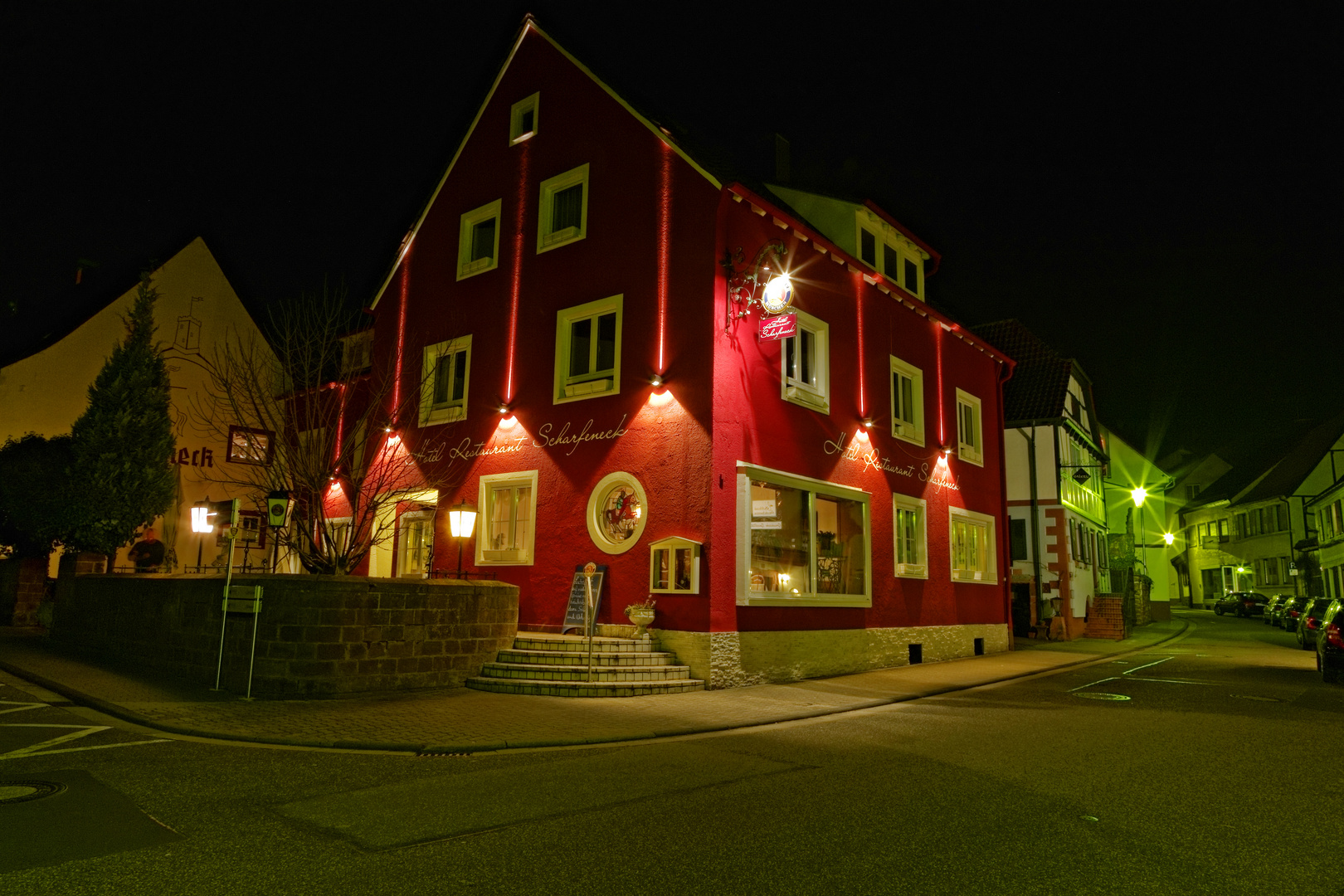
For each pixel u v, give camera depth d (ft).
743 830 18.95
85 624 52.37
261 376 60.34
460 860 16.66
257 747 27.30
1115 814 20.58
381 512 61.26
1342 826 19.70
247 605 37.22
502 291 57.62
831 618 52.60
